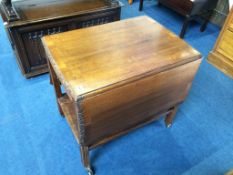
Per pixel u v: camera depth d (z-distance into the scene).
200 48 2.04
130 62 0.91
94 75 0.83
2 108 1.40
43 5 1.54
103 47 0.98
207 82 1.70
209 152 1.25
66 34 1.05
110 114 0.89
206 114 1.46
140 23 1.18
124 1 2.76
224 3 2.22
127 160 1.19
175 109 1.23
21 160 1.16
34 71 1.57
